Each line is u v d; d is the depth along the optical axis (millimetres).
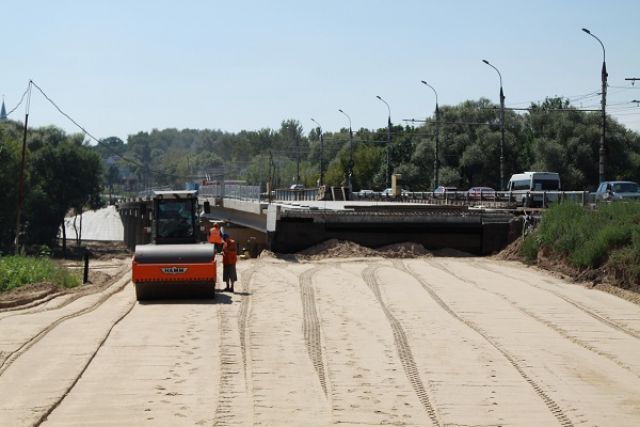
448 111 109875
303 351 18719
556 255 35406
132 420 13203
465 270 35125
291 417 13547
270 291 28812
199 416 13492
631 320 23406
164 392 14969
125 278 36344
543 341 20297
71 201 113500
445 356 18375
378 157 113750
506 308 25281
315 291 28781
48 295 28859
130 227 111000
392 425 13266
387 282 31203
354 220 41844
